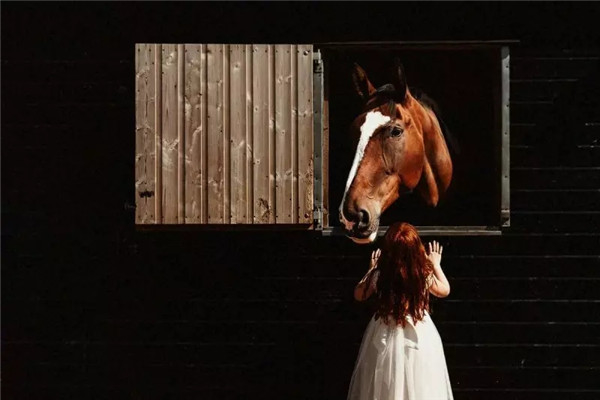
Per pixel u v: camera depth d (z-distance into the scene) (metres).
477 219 7.68
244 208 7.12
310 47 7.14
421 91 7.50
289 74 7.14
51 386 7.48
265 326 7.42
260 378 7.43
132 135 7.42
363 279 6.85
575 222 7.35
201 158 7.12
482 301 7.38
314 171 7.23
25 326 7.48
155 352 7.45
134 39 7.41
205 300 7.44
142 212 7.12
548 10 7.33
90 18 7.43
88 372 7.48
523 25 7.32
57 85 7.44
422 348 6.48
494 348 7.38
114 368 7.47
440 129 7.50
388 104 7.09
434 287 6.66
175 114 7.12
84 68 7.44
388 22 7.35
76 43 7.44
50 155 7.45
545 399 7.38
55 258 7.47
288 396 7.43
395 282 6.50
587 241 7.35
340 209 7.04
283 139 7.12
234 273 7.43
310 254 7.41
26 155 7.46
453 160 7.63
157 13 7.40
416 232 6.63
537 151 7.35
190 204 7.12
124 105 7.43
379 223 7.51
